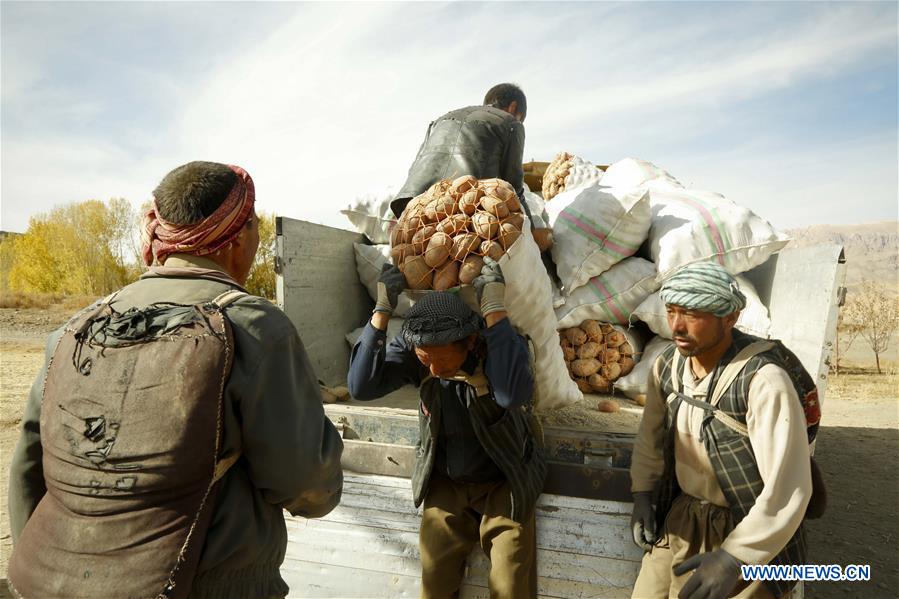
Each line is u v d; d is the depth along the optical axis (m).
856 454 6.07
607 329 3.56
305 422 1.41
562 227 3.62
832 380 11.14
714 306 1.62
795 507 1.54
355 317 4.00
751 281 3.75
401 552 2.38
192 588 1.25
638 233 3.51
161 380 1.24
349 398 3.32
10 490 1.47
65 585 1.17
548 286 2.54
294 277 3.12
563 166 5.02
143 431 1.22
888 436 6.81
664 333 3.52
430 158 3.04
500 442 2.02
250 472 1.38
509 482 2.03
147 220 1.54
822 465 5.69
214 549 1.27
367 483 2.49
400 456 2.45
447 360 1.93
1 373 10.80
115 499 1.21
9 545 3.96
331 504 1.61
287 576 2.44
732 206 3.55
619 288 3.55
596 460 2.27
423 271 2.23
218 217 1.44
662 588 1.88
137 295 1.41
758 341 1.73
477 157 2.96
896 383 10.65
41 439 1.34
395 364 2.26
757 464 1.65
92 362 1.30
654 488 2.01
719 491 1.76
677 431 1.84
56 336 1.46
